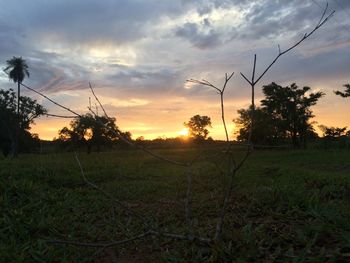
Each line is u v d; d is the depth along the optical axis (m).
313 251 4.77
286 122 74.25
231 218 7.13
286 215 6.72
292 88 74.81
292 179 12.01
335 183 9.98
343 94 50.72
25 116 63.25
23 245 6.28
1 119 63.69
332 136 66.81
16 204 8.92
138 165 21.17
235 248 5.25
